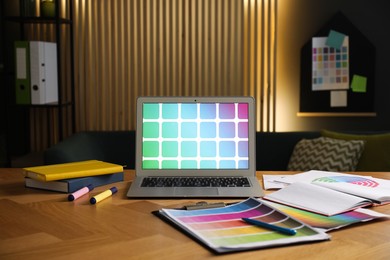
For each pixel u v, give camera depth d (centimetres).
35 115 417
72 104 400
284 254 108
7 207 145
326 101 417
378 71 418
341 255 108
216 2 408
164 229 125
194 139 176
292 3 415
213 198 156
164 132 177
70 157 284
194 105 177
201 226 123
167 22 407
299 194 153
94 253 108
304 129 421
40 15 393
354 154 310
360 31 414
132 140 348
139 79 415
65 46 411
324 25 413
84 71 414
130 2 407
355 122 422
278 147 348
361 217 133
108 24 409
